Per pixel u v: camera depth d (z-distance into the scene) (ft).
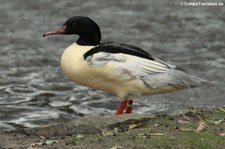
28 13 85.46
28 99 48.34
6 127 41.01
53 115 44.14
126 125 33.40
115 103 47.70
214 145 29.14
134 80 36.22
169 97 48.96
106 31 75.97
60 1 93.30
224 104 46.62
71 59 36.91
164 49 67.41
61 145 30.12
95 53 36.22
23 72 57.11
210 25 79.77
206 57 63.62
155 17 83.97
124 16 84.07
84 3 92.22
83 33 38.47
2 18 82.12
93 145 29.76
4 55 63.52
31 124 41.86
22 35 73.20
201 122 32.83
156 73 36.35
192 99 48.16
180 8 89.76
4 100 47.75
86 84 37.35
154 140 29.99
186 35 74.49
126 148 28.94
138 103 47.29
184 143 29.43
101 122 33.30
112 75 36.04
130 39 72.13
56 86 52.54
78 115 44.39
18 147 30.27
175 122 33.68
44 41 70.74
